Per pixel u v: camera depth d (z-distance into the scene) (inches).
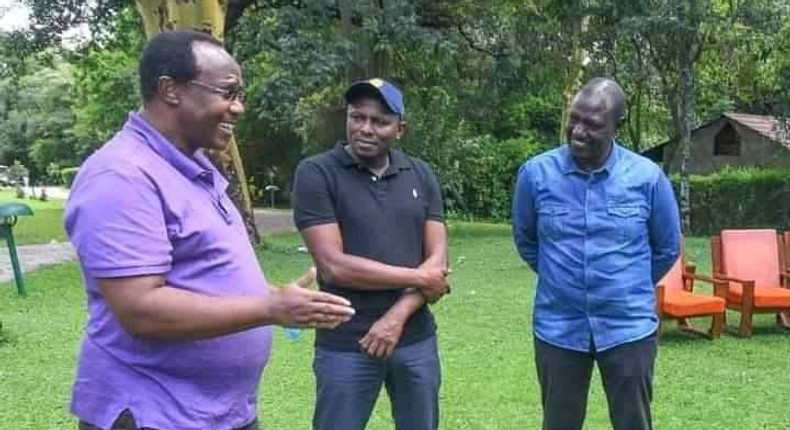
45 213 1169.4
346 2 652.7
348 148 134.1
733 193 829.2
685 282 336.8
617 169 141.9
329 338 131.0
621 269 140.9
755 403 233.0
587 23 706.8
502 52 775.1
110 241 80.4
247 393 93.0
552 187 144.4
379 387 132.8
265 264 536.4
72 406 89.0
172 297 81.7
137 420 84.7
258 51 673.0
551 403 146.3
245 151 1214.9
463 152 822.5
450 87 798.5
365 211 129.9
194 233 86.0
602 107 136.7
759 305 323.9
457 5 749.9
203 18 418.6
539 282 148.3
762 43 706.2
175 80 85.7
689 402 233.1
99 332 86.3
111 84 1104.8
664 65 745.6
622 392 141.8
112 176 82.1
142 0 444.1
